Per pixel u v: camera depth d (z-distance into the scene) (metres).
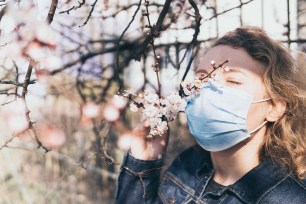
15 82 1.79
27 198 4.90
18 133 2.05
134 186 2.05
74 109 4.29
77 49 2.84
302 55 1.97
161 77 2.94
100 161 4.72
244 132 1.75
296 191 1.67
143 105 1.72
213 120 1.75
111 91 3.29
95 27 2.95
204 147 1.83
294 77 1.85
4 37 1.76
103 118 2.69
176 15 2.73
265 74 1.76
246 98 1.73
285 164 1.75
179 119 3.40
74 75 3.16
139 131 2.06
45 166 5.05
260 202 1.69
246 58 1.76
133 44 2.91
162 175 2.28
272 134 1.80
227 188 1.79
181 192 1.96
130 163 2.06
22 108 2.02
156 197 2.06
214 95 1.74
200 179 1.92
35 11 1.77
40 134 3.03
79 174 4.92
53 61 1.89
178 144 3.34
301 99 1.82
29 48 1.75
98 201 4.84
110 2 2.80
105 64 3.17
